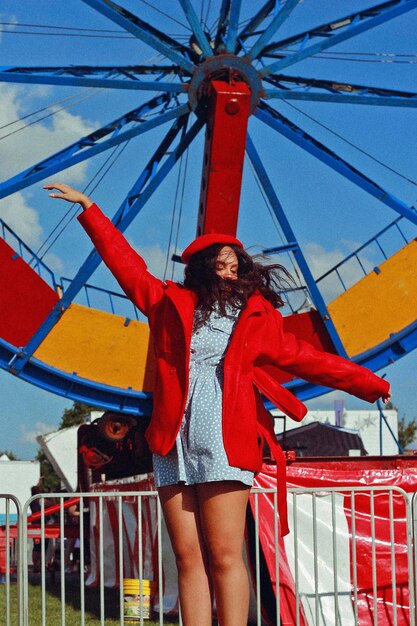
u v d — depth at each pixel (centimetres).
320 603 925
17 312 1886
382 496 987
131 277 456
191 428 424
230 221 1759
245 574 423
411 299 2002
